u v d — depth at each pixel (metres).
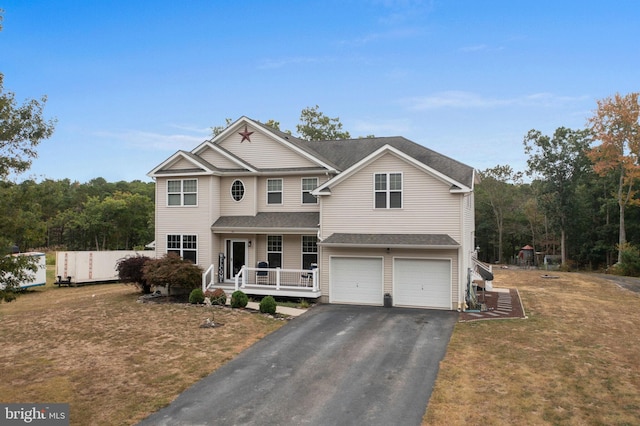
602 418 8.84
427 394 10.14
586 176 52.56
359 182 20.61
